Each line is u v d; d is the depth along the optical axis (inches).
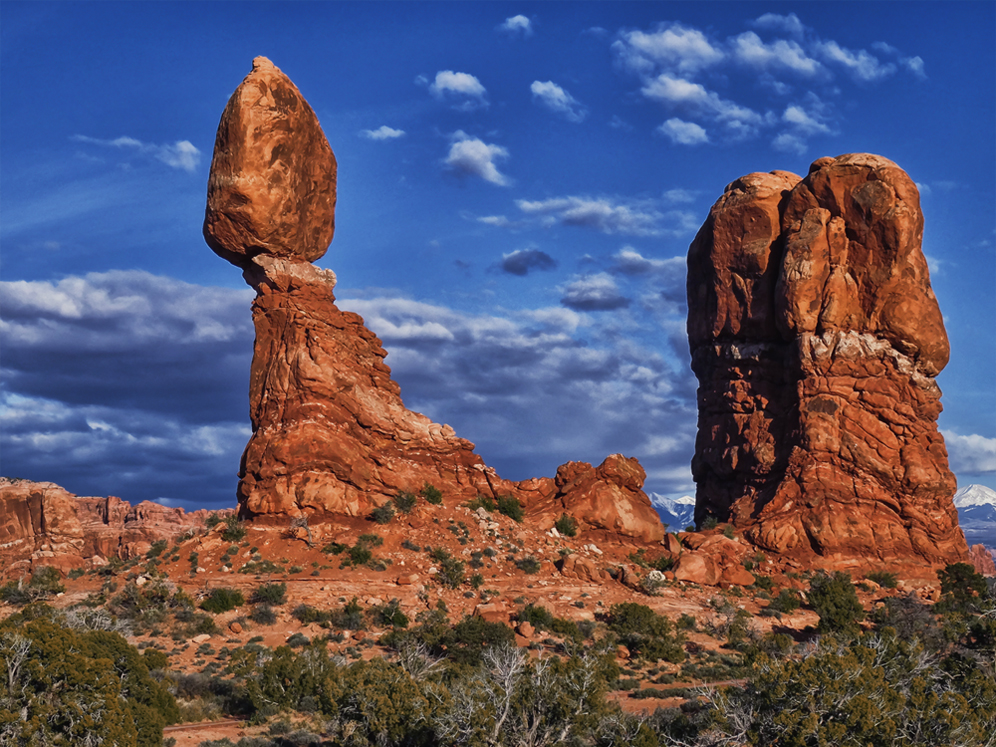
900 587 2662.4
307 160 2797.7
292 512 2522.1
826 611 2315.5
